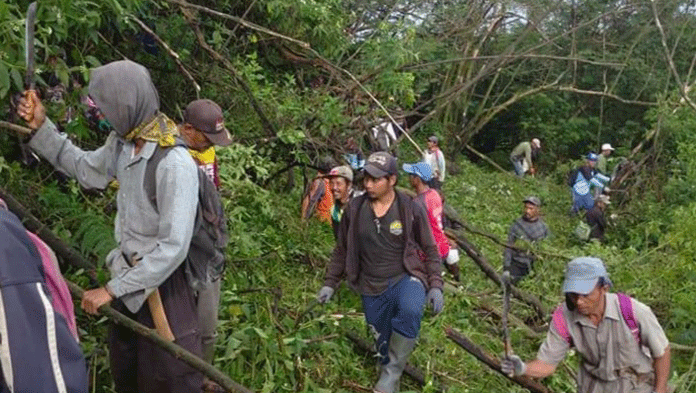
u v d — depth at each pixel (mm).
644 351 4016
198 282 3359
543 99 20906
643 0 18469
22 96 3369
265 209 6016
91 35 4453
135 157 3154
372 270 4777
